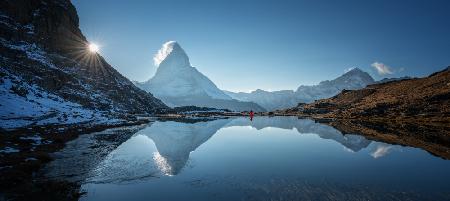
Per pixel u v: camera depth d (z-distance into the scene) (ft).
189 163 110.83
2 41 351.05
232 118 473.67
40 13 475.31
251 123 346.95
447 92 347.77
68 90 375.04
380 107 385.29
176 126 295.69
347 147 151.94
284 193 73.87
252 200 68.39
